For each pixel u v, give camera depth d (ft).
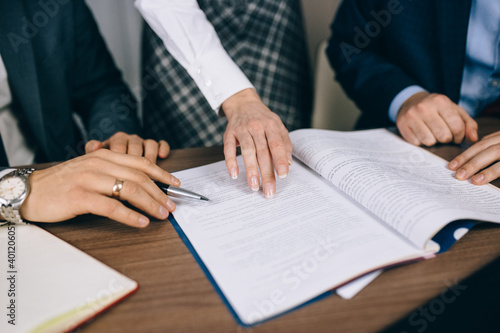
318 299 1.08
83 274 1.17
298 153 1.98
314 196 1.63
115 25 5.35
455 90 2.86
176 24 2.30
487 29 2.73
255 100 2.29
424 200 1.39
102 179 1.51
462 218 1.29
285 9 4.01
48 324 0.97
